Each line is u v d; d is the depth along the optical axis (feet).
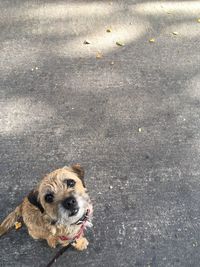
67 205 1.75
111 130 2.66
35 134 2.62
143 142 2.61
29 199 1.84
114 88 2.92
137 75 3.02
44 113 2.74
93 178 2.41
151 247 2.15
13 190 2.35
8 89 2.89
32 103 2.80
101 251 2.13
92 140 2.60
